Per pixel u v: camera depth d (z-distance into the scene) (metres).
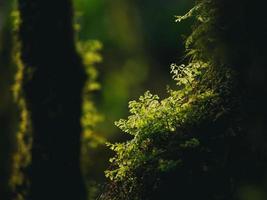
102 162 13.14
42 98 6.62
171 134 6.89
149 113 6.96
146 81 23.70
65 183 6.60
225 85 6.71
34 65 6.64
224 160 6.62
